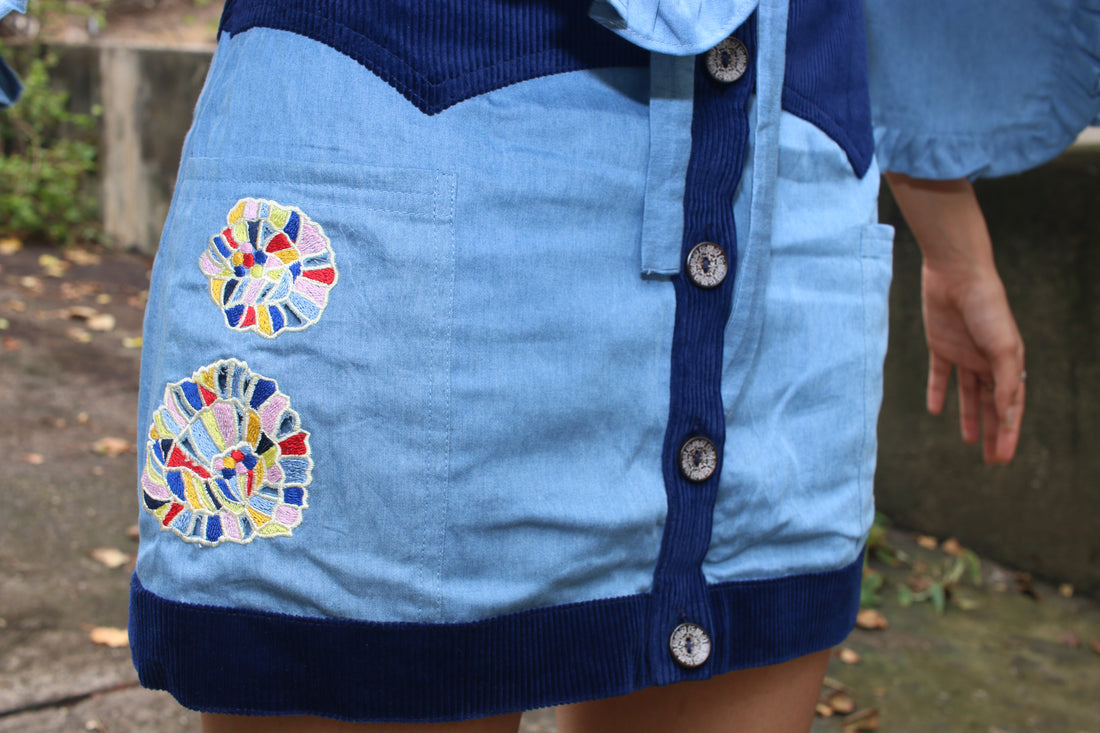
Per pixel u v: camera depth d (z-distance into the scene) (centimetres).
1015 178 324
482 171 82
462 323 82
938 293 147
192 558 84
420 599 82
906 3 131
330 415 81
